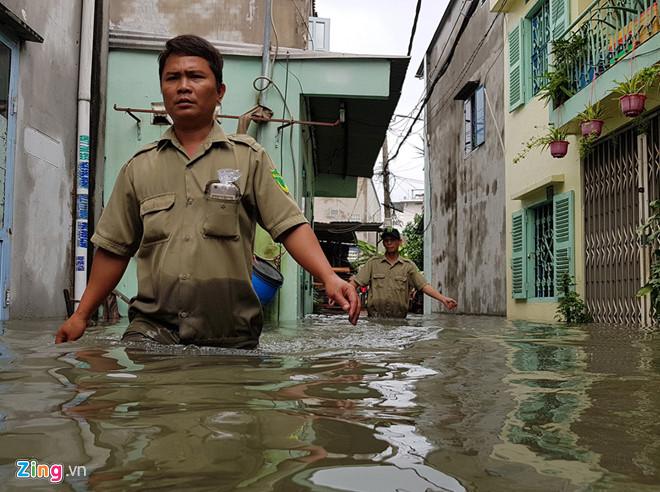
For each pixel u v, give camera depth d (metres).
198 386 1.62
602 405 1.45
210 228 2.74
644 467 0.95
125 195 2.88
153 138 7.46
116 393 1.51
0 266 5.36
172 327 2.76
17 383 1.64
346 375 1.89
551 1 8.47
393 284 7.50
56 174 6.51
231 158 2.84
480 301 12.15
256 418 1.24
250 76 7.63
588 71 7.15
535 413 1.35
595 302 7.28
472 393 1.60
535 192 8.87
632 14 6.44
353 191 14.56
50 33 6.36
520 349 2.98
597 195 7.29
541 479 0.90
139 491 0.82
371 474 0.90
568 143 7.31
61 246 6.63
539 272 9.13
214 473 0.90
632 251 6.51
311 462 0.95
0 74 5.49
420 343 3.33
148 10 8.15
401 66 7.71
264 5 8.22
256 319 2.87
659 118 6.09
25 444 1.04
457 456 1.00
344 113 8.48
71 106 6.87
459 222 13.77
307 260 2.76
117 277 2.92
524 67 9.47
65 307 6.70
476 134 12.53
